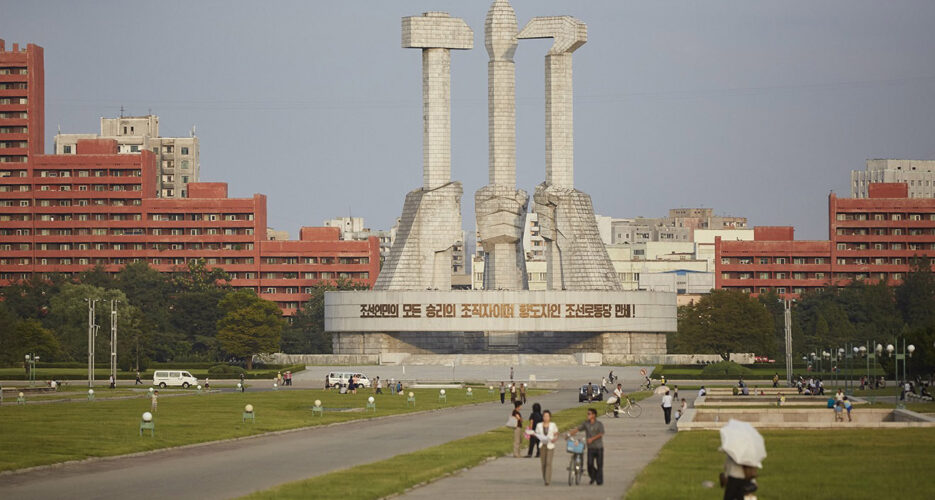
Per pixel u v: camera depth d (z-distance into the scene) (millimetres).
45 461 89875
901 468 80688
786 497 68375
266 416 142125
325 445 107625
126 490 76188
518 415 94062
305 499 68312
